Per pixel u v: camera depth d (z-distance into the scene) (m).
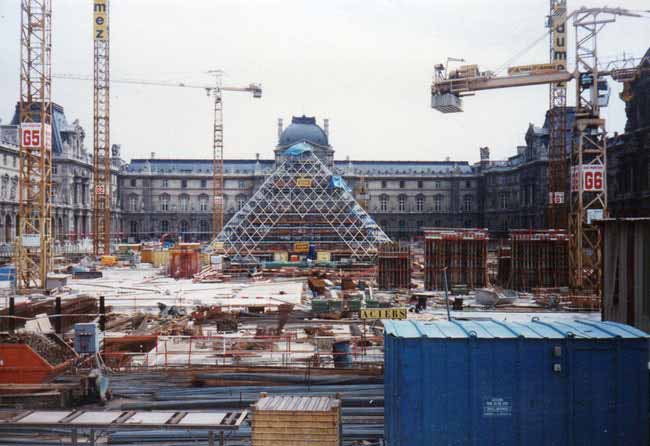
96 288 77.25
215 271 100.50
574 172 80.25
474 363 20.17
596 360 20.03
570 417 19.94
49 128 85.81
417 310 59.62
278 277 95.00
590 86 81.00
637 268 29.78
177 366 36.09
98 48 149.88
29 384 31.00
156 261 124.38
